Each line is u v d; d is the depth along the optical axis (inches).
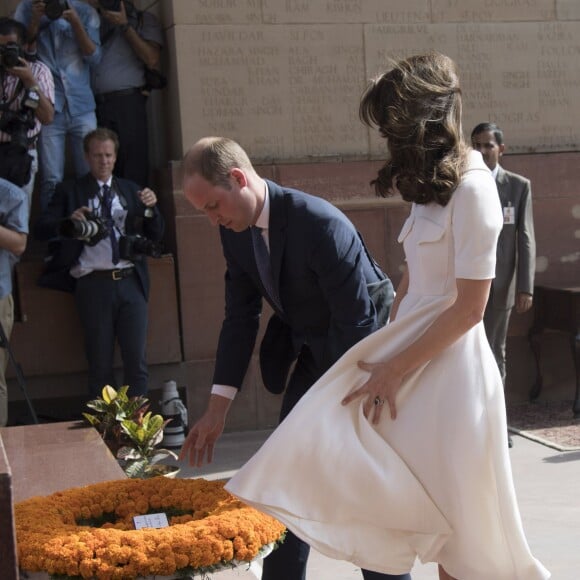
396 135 106.3
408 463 107.2
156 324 281.1
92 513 120.5
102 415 195.9
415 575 176.1
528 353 313.4
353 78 295.0
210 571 103.9
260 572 178.2
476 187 104.7
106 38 291.7
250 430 291.1
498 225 104.8
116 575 99.0
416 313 108.7
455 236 105.3
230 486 105.6
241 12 286.0
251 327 138.3
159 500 121.7
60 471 162.7
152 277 280.4
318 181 291.4
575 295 289.9
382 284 134.8
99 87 293.6
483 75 306.2
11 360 242.7
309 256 126.5
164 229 291.7
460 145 106.9
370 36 295.6
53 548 101.4
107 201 260.7
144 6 313.1
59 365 273.9
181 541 102.7
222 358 137.3
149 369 282.2
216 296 285.0
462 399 104.9
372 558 107.3
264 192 127.6
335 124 294.4
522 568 106.3
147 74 290.7
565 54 312.7
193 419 284.2
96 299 260.8
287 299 132.3
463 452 104.1
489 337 275.3
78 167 288.2
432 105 105.4
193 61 283.6
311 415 107.1
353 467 105.8
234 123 287.1
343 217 130.0
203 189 122.0
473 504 104.4
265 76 288.7
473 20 303.9
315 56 291.7
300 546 128.3
